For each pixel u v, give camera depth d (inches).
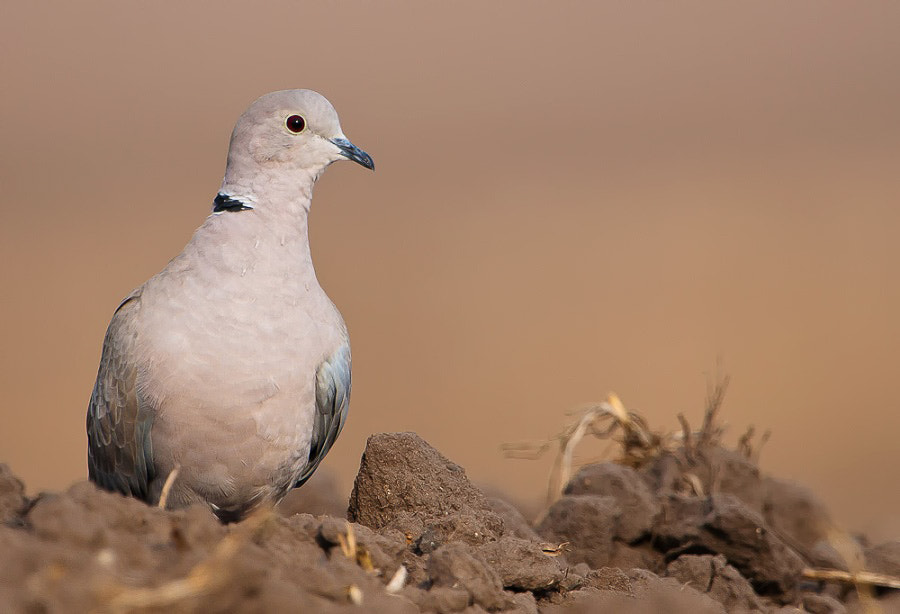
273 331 268.4
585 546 322.0
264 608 185.0
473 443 709.3
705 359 862.5
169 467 270.8
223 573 180.9
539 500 443.8
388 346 925.2
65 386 839.1
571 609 243.8
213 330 265.0
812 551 335.0
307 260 282.8
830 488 627.8
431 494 288.5
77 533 191.2
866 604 304.3
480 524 265.6
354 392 811.4
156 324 266.7
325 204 1476.4
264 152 286.5
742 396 784.3
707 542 315.3
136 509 211.0
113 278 1143.0
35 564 181.2
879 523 471.8
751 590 292.4
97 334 973.2
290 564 212.4
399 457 290.7
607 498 325.7
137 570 187.9
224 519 285.3
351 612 197.5
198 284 268.8
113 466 280.4
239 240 274.4
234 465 269.9
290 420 271.1
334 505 396.5
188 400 263.9
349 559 226.4
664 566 323.3
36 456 698.2
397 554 240.2
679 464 374.6
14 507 224.1
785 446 701.3
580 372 845.2
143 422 269.1
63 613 171.5
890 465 667.4
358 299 1054.4
